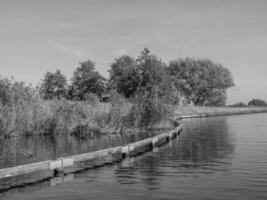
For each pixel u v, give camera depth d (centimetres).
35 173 1653
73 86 8781
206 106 11106
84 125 3306
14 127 3078
